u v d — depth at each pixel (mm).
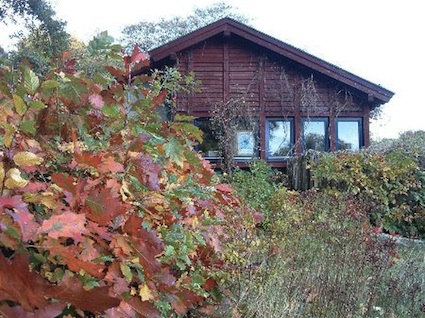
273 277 2914
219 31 10352
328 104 10719
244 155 10234
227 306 2393
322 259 3605
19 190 1066
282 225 4234
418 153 7543
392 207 7320
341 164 7301
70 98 1481
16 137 1256
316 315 2883
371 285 3305
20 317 799
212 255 2256
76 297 845
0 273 762
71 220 995
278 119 10711
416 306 3246
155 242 1294
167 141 1787
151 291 1437
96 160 1271
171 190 1718
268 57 10820
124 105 1764
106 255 1268
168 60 10461
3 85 1322
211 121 10055
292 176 9102
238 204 2969
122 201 1397
